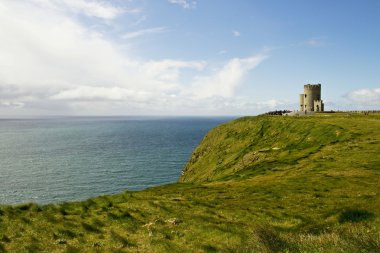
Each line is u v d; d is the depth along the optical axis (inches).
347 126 3120.1
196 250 751.7
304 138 3152.1
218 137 4704.7
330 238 591.8
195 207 1163.3
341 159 2009.1
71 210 1148.5
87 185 4276.6
